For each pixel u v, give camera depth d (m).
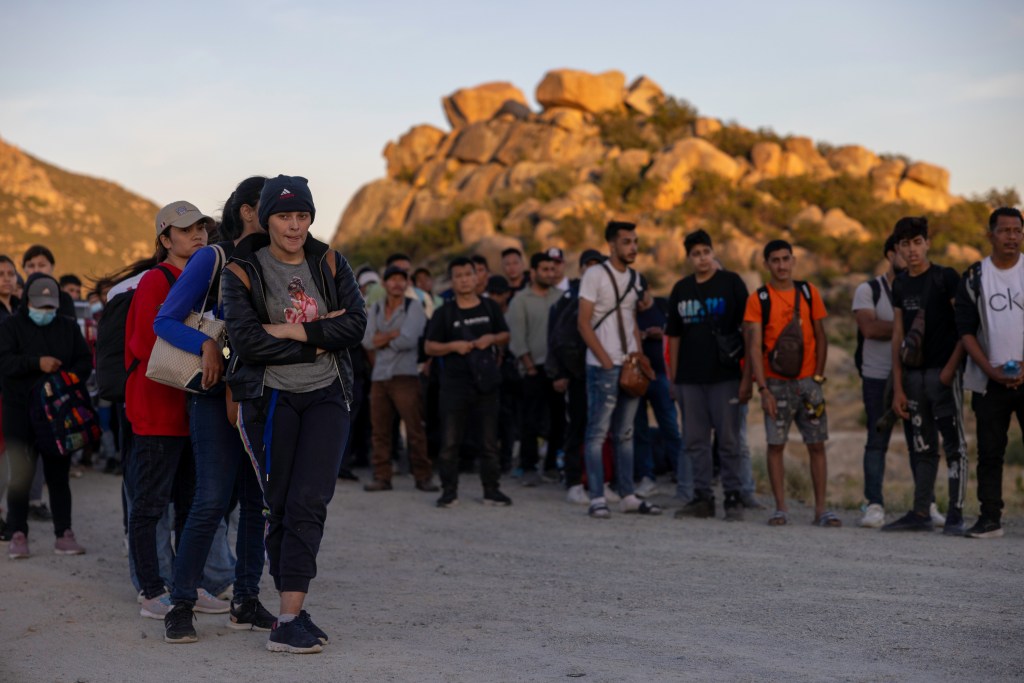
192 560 4.84
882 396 8.29
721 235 77.94
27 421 7.08
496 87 110.25
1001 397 7.36
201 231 5.34
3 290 8.05
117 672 4.27
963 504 8.12
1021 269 7.28
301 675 4.12
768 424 8.36
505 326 9.87
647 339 10.41
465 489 10.89
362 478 11.79
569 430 10.23
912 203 89.62
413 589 6.05
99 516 8.95
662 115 97.81
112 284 5.89
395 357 10.57
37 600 5.71
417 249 85.12
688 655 4.32
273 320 4.56
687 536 7.84
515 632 4.89
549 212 81.06
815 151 95.50
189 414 5.05
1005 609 5.12
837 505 9.68
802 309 8.36
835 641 4.54
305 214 4.55
